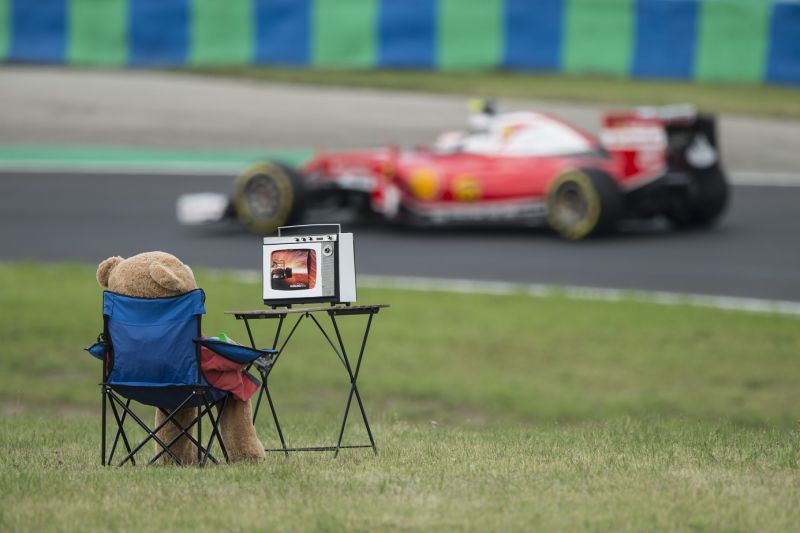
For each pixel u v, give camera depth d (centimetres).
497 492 1812
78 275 5712
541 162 5922
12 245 6297
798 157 7938
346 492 1812
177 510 1692
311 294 2125
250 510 1694
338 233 2131
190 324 2002
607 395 3919
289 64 9956
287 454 2231
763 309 4981
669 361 4297
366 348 4547
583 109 8981
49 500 1758
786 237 6088
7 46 10056
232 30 9800
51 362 4409
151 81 9912
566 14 9506
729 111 9038
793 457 2141
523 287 5359
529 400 3869
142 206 7088
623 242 6047
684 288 5278
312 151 8356
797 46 9344
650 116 5747
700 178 5975
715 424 3016
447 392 3981
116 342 2025
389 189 6119
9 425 2930
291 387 4078
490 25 9600
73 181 7662
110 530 1591
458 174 6034
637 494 1792
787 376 4097
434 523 1622
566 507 1711
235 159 8238
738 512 1673
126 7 9906
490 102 6197
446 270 5653
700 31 9388
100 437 2672
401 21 9656
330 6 9688
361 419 3250
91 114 9100
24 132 8719
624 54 9494
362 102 9362
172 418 2103
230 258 5931
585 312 4953
